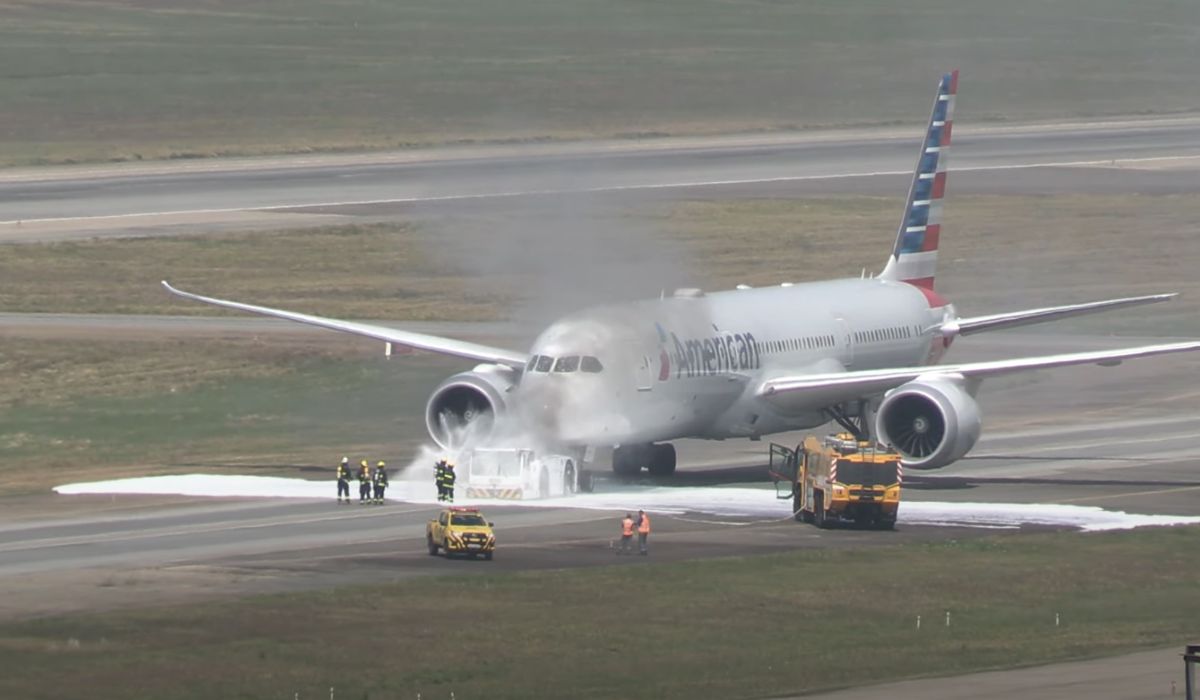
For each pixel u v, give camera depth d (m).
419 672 168.50
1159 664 171.50
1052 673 168.25
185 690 161.38
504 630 184.38
